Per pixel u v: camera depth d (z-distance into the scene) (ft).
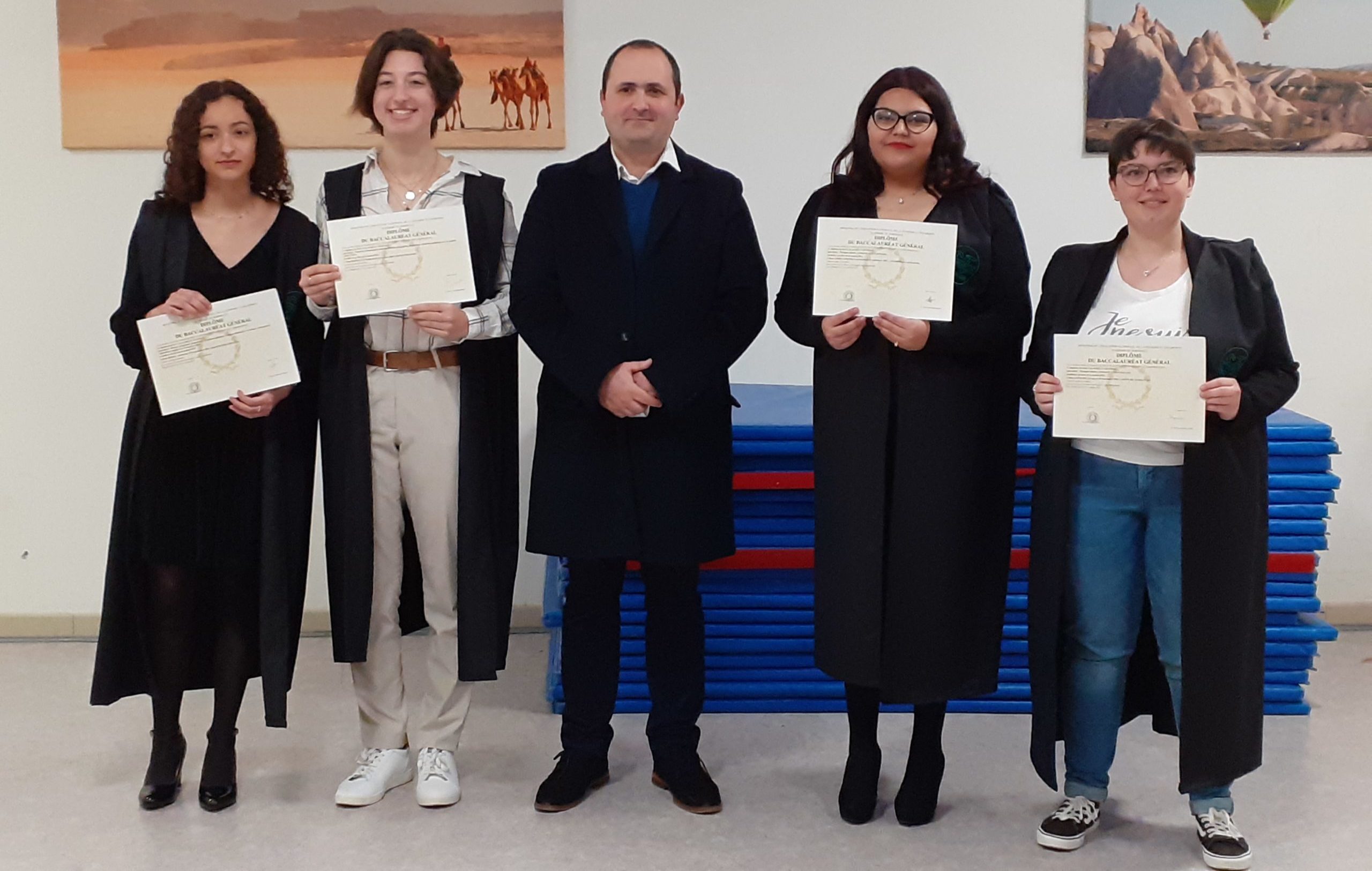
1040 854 7.34
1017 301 7.13
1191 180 6.70
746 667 9.68
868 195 7.23
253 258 7.43
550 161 11.01
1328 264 11.30
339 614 7.69
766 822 7.75
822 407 7.32
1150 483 6.86
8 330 11.09
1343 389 11.50
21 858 7.23
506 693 10.14
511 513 7.98
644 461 7.30
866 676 7.18
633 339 7.16
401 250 7.18
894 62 10.96
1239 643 6.83
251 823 7.70
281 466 7.57
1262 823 7.72
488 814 7.86
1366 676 10.41
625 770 8.55
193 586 7.80
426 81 7.28
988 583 7.36
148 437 7.48
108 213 10.96
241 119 7.28
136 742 8.99
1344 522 11.68
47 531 11.40
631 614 9.55
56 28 10.69
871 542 7.13
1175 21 10.87
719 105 11.00
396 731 8.23
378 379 7.53
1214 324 6.67
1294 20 10.85
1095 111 11.00
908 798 7.70
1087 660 7.29
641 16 10.85
